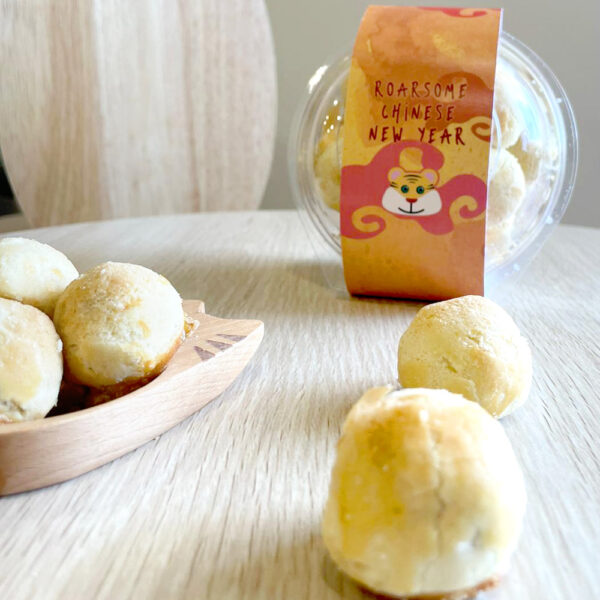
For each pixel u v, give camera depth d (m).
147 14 0.47
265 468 0.16
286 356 0.22
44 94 0.45
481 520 0.11
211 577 0.12
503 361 0.17
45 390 0.15
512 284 0.29
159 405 0.17
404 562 0.11
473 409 0.13
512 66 0.28
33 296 0.18
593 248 0.35
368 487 0.12
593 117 0.51
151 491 0.15
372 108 0.24
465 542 0.11
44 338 0.15
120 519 0.14
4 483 0.14
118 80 0.47
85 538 0.13
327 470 0.16
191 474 0.15
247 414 0.18
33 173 0.46
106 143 0.48
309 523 0.14
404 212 0.24
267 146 0.50
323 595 0.12
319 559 0.13
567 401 0.19
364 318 0.25
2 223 0.53
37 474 0.15
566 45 0.50
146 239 0.35
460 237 0.24
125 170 0.48
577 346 0.23
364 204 0.25
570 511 0.14
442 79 0.23
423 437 0.12
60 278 0.18
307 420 0.18
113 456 0.16
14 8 0.44
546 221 0.28
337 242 0.29
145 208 0.50
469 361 0.17
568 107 0.28
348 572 0.12
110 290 0.17
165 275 0.30
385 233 0.25
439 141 0.24
